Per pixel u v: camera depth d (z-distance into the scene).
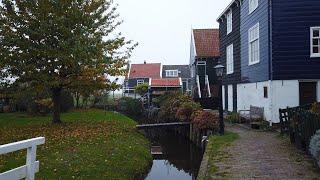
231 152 12.35
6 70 19.62
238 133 17.14
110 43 20.28
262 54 20.02
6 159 11.58
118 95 66.31
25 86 20.19
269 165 10.23
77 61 18.72
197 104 24.27
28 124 22.05
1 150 4.90
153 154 19.47
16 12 19.50
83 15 19.50
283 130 15.79
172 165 16.64
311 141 9.55
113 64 20.36
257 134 16.62
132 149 15.43
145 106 44.41
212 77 41.34
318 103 14.52
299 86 18.83
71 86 20.67
